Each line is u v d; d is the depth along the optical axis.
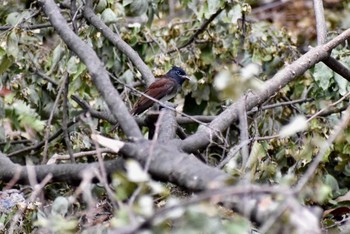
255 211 5.44
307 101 11.91
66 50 10.50
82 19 11.34
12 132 13.48
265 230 5.13
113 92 7.32
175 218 5.45
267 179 10.08
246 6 11.83
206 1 11.80
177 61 12.44
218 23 12.88
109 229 7.77
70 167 7.18
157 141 7.43
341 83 11.21
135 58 10.93
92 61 7.73
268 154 10.54
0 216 9.05
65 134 11.01
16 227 8.99
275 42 12.69
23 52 11.75
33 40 11.91
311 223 5.07
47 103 12.48
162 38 12.93
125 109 7.14
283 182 6.00
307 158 10.42
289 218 5.23
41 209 9.23
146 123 10.01
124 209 5.40
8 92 11.60
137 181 5.68
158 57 11.85
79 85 10.38
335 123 11.02
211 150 11.84
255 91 9.27
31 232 9.02
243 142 7.34
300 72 9.89
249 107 9.16
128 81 11.77
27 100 11.78
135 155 6.54
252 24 13.08
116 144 6.70
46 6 8.90
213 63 12.59
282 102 12.20
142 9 11.91
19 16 11.23
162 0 12.33
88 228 7.95
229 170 8.04
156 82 10.96
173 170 6.24
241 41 12.62
